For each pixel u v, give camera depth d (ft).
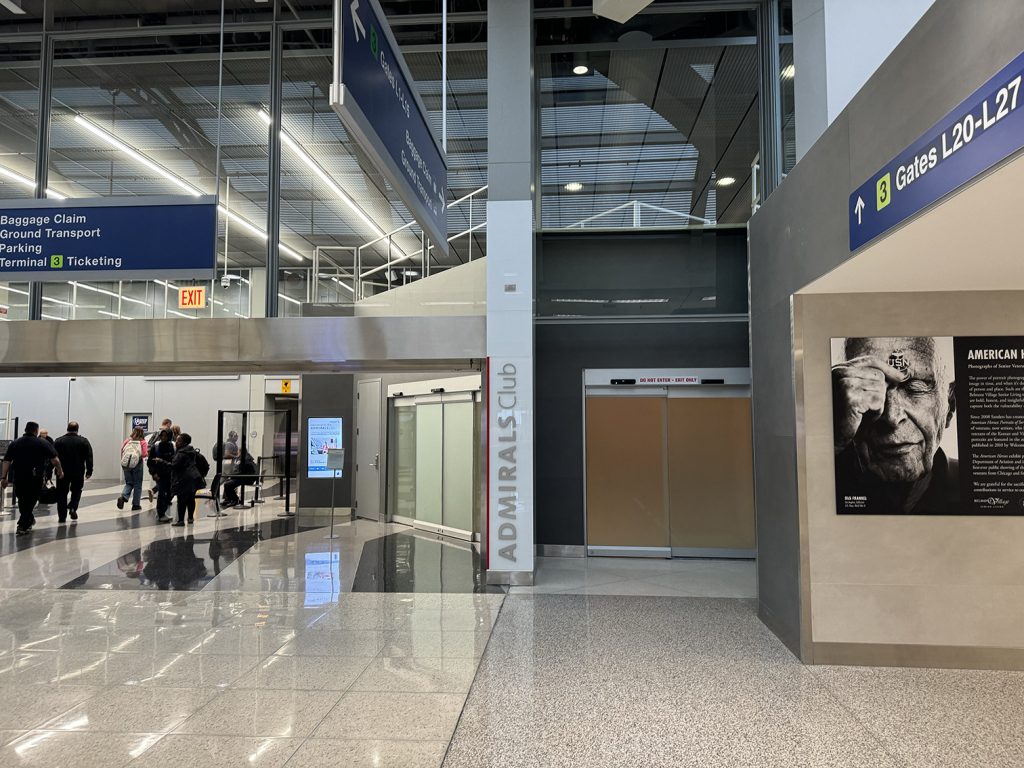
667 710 12.25
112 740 10.99
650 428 28.22
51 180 30.42
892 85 10.83
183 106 30.48
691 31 28.30
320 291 31.89
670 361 28.09
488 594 21.03
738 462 27.86
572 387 28.35
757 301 18.37
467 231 30.78
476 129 30.14
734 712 12.17
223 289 29.53
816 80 16.93
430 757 10.43
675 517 27.86
